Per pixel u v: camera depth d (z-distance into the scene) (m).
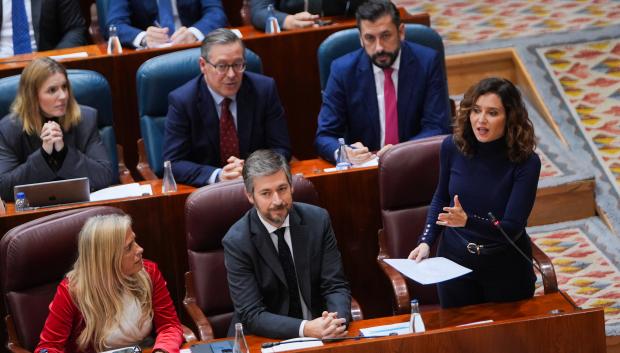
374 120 14.34
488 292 11.00
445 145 10.88
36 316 11.18
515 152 10.34
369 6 13.91
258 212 11.08
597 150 16.50
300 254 11.09
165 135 13.99
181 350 10.70
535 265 11.39
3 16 17.05
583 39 18.84
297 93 16.16
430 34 14.91
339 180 12.83
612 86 17.86
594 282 14.05
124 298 10.92
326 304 11.12
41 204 12.46
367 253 13.09
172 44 16.09
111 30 15.73
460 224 10.45
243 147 13.99
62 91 13.41
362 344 9.27
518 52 18.55
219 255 11.77
